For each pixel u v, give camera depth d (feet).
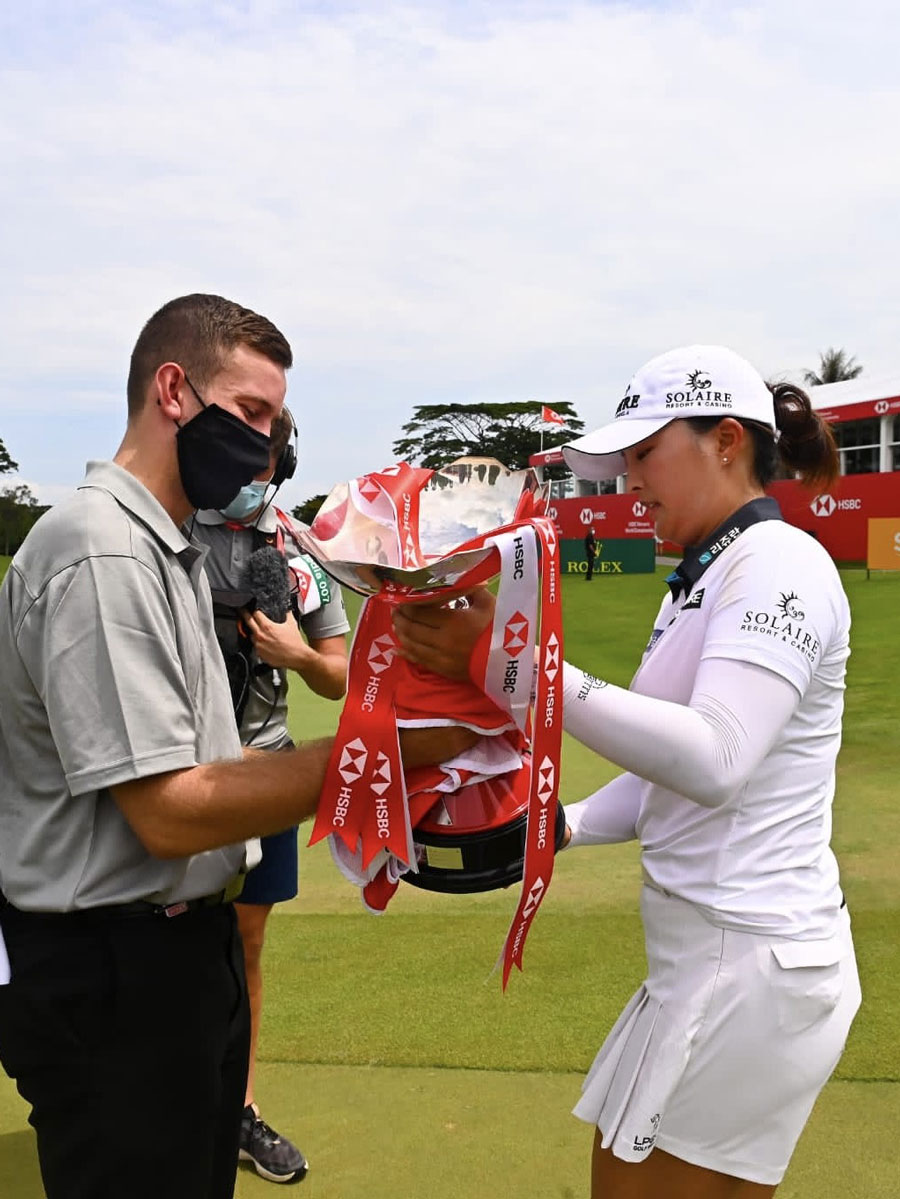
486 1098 9.18
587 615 56.85
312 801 5.04
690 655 5.47
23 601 5.07
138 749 4.87
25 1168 8.50
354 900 14.16
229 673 8.59
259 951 8.79
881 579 67.31
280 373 5.65
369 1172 8.23
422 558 4.84
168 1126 5.52
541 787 4.67
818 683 5.41
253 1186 8.12
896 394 86.43
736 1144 5.47
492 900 14.06
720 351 5.61
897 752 21.95
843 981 5.53
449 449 226.99
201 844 5.03
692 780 4.91
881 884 14.08
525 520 4.67
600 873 15.01
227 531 8.72
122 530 5.08
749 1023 5.30
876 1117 8.77
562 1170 8.20
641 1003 5.72
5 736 5.32
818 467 6.07
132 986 5.33
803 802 5.45
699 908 5.41
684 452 5.53
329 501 5.05
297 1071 9.70
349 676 4.95
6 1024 5.42
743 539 5.36
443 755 4.89
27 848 5.30
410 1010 10.80
